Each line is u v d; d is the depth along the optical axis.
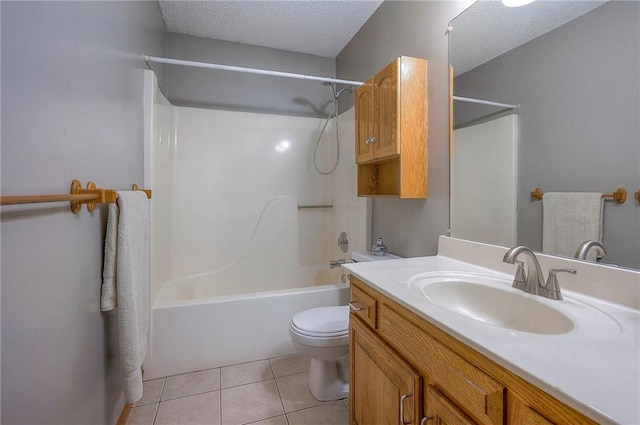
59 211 0.79
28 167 0.65
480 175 1.28
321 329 1.49
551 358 0.55
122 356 1.03
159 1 2.04
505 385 0.57
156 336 1.71
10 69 0.60
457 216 1.41
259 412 1.46
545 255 0.99
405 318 0.89
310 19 2.27
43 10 0.71
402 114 1.54
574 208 0.92
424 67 1.58
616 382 0.48
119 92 1.27
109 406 1.17
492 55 1.22
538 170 1.04
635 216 0.78
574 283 0.90
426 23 1.61
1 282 0.57
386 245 2.02
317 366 1.58
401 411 0.86
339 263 2.34
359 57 2.41
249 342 1.88
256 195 2.72
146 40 1.76
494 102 1.21
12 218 0.60
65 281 0.82
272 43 2.64
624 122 0.80
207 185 2.58
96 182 1.01
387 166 1.90
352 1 2.04
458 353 0.69
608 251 0.84
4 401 0.58
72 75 0.85
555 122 0.98
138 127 1.62
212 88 2.58
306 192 2.89
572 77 0.92
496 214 1.20
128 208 1.08
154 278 1.80
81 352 0.92
